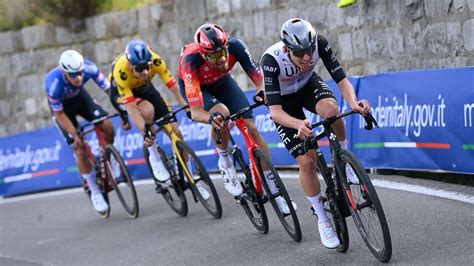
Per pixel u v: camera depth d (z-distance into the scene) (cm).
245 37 2361
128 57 1438
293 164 1906
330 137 1012
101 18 2766
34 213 2069
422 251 1015
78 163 1766
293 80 1103
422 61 1783
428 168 1509
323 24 2117
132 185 1688
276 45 1079
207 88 1382
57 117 1738
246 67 1317
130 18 2695
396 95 1600
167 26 2588
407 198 1370
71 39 2847
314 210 1109
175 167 1577
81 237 1634
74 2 2784
